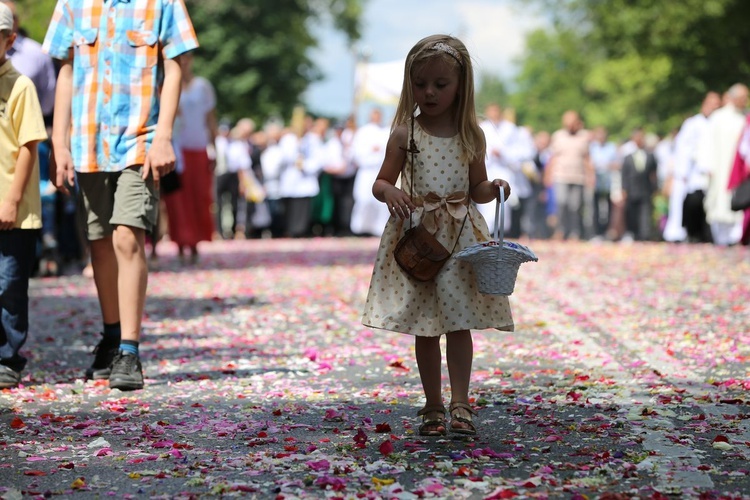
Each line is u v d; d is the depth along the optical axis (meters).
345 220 47.62
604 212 49.97
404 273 9.45
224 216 47.34
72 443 9.46
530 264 28.59
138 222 12.08
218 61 93.38
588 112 133.50
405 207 9.19
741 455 8.69
